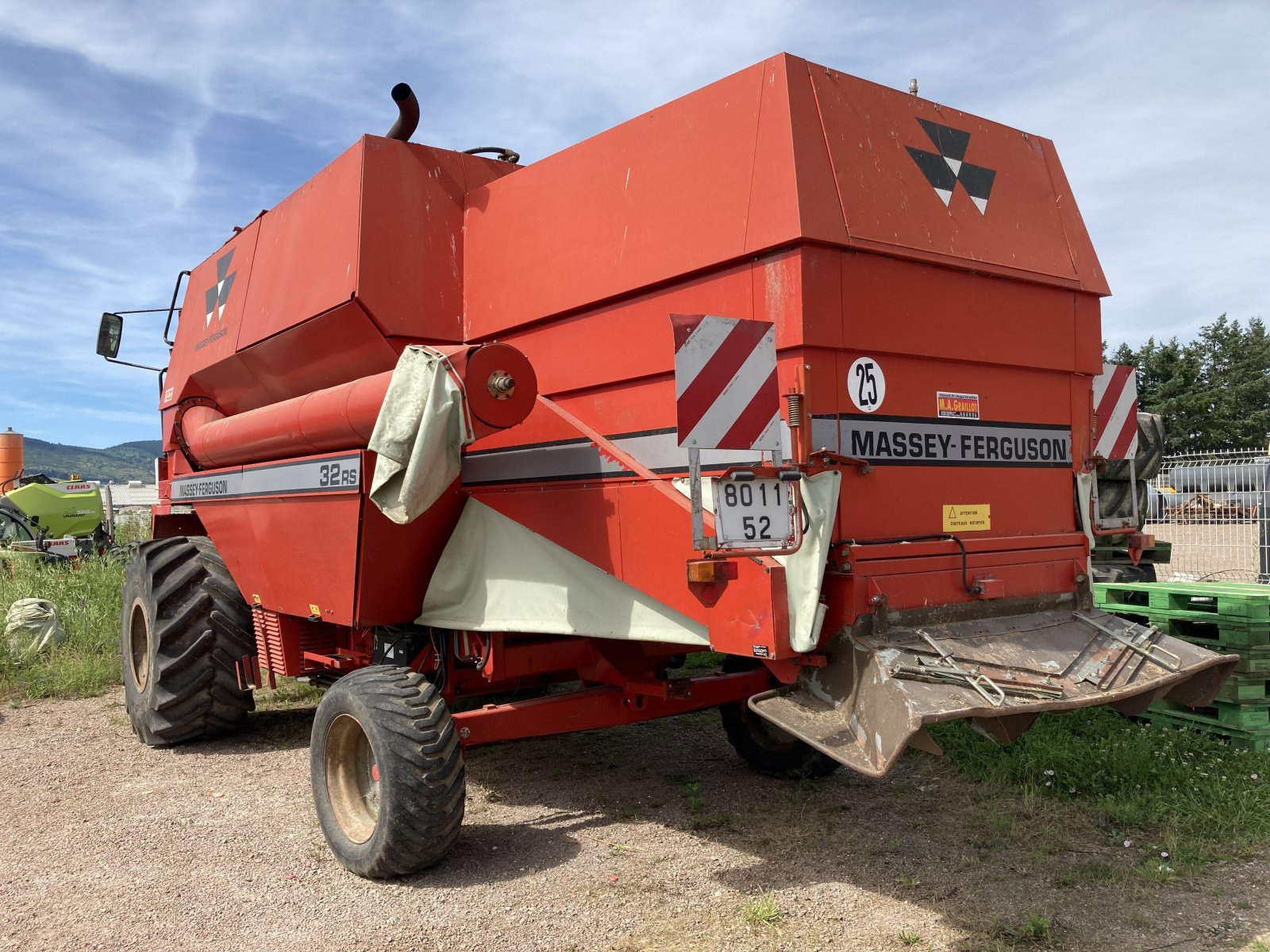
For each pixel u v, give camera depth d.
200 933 3.44
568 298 4.24
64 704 7.50
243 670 6.03
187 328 7.14
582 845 4.24
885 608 3.39
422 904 3.65
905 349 3.66
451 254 4.89
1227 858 3.91
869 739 3.04
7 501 15.30
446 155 5.01
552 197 4.41
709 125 3.72
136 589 6.35
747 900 3.60
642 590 3.62
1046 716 5.78
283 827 4.58
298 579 5.05
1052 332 4.32
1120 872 3.79
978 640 3.55
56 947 3.35
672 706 4.68
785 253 3.38
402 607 4.73
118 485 40.28
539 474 4.13
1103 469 5.92
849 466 3.47
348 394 4.33
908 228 3.69
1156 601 5.98
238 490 5.51
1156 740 5.18
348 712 4.04
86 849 4.32
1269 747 5.26
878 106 3.76
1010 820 4.40
